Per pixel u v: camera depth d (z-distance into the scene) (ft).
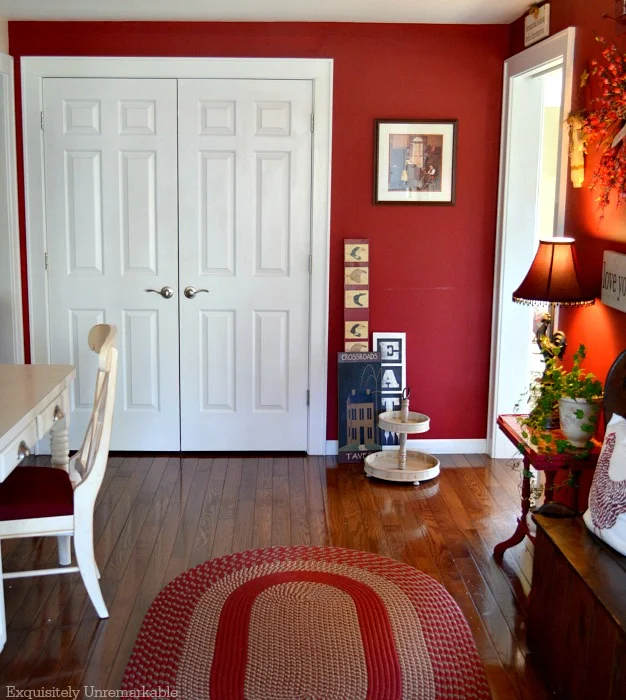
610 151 9.98
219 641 9.02
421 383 15.56
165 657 8.71
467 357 15.52
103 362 9.23
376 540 11.75
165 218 14.92
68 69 14.48
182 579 10.45
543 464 9.93
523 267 14.90
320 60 14.51
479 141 14.88
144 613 9.62
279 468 14.88
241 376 15.40
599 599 7.10
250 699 8.01
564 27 12.07
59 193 14.85
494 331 15.26
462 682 8.35
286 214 14.96
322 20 14.35
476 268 15.25
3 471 8.11
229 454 15.61
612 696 6.80
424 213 15.05
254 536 11.84
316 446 15.64
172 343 15.29
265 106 14.66
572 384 10.12
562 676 7.95
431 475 14.16
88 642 9.01
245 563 10.93
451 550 11.45
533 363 17.42
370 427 15.29
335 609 9.73
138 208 14.89
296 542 11.64
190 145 14.74
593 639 7.22
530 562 11.10
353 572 10.70
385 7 13.42
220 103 14.64
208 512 12.72
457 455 15.75
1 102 14.38
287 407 15.55
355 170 14.88
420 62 14.62
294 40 14.48
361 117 14.74
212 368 15.38
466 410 15.71
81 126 14.69
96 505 12.96
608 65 10.47
